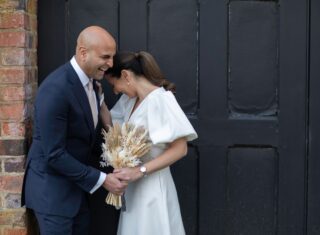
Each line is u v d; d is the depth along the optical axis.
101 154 3.46
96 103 3.30
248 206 3.80
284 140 3.75
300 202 3.78
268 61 3.72
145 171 3.20
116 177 3.17
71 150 3.17
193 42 3.72
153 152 3.30
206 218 3.81
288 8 3.69
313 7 3.68
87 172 3.12
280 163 3.76
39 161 3.18
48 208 3.13
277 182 3.77
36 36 3.69
